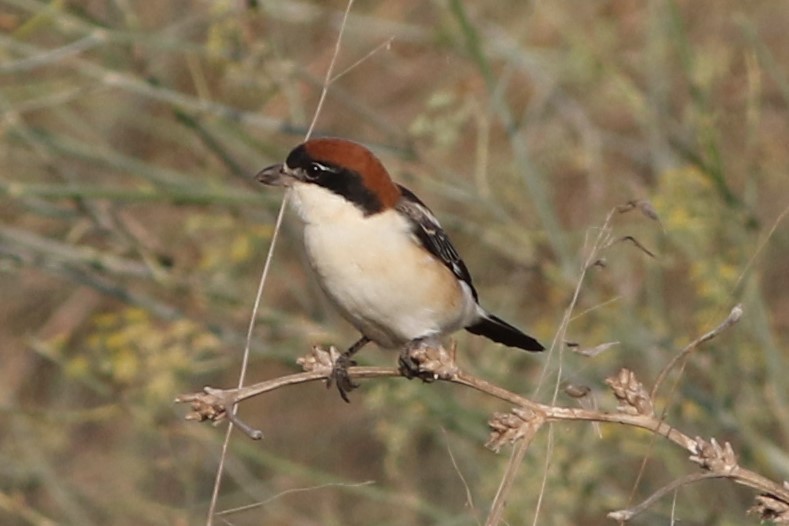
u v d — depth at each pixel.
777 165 13.16
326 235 8.62
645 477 12.30
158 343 11.23
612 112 14.84
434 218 8.90
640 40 14.60
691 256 11.19
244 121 12.16
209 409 6.54
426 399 11.27
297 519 12.59
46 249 12.25
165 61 14.46
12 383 15.12
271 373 15.46
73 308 15.59
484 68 12.00
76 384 14.80
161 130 13.67
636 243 7.46
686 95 14.44
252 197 11.84
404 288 8.60
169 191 11.70
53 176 14.45
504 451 11.18
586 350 6.83
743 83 13.77
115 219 12.71
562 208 14.09
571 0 14.69
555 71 13.56
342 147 8.66
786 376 11.23
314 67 14.98
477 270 14.02
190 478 12.62
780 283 13.48
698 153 13.06
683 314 12.61
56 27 12.72
